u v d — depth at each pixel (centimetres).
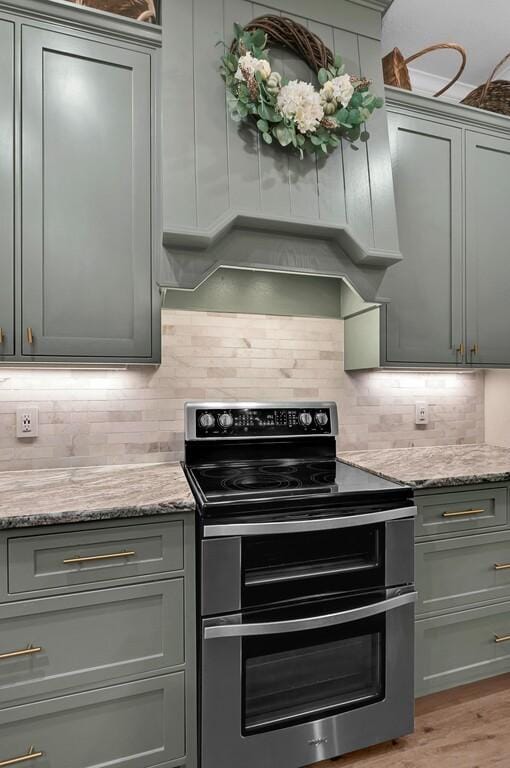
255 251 157
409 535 146
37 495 135
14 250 142
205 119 149
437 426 235
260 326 204
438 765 144
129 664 125
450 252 200
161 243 150
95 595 121
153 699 127
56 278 146
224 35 155
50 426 174
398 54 200
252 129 154
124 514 122
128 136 154
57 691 119
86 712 121
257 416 185
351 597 140
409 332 192
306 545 136
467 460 196
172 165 144
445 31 209
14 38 141
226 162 150
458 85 246
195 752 130
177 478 159
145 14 161
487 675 172
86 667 121
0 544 114
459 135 202
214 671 126
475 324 204
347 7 173
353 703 141
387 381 226
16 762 115
